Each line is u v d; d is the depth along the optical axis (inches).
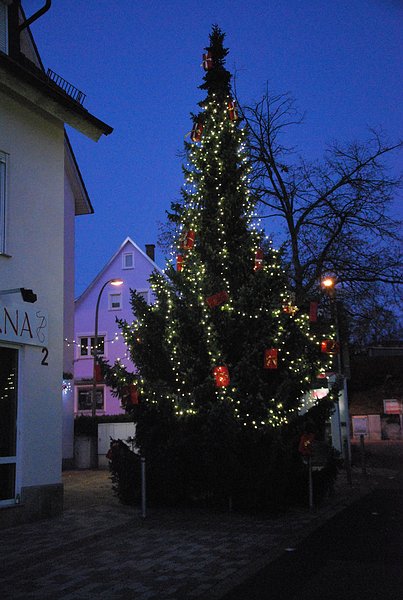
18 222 430.3
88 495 557.9
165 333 477.7
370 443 1667.1
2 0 456.1
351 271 852.0
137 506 482.6
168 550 322.0
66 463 874.8
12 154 431.5
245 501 442.9
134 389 461.4
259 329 460.8
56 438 439.8
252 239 501.0
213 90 560.7
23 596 238.1
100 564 291.1
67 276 912.9
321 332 527.2
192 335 470.9
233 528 387.5
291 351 475.5
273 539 350.9
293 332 477.4
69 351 898.1
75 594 241.3
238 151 532.4
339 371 681.0
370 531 376.5
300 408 483.2
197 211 515.8
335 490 600.7
